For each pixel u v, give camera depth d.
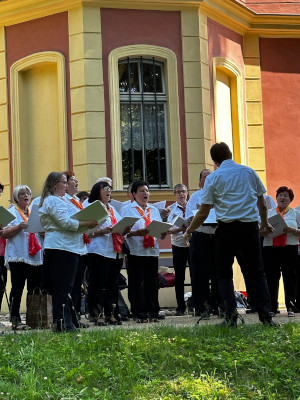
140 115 14.95
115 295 10.41
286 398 6.37
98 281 10.23
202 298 10.96
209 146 15.05
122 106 14.86
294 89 16.77
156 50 14.80
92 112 14.39
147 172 14.91
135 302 10.89
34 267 10.36
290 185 16.53
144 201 11.16
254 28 16.45
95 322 10.18
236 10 15.83
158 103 15.03
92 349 7.32
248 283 11.64
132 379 6.55
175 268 11.91
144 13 14.79
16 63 15.13
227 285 8.47
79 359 7.00
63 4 14.59
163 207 11.80
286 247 11.38
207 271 10.93
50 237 8.49
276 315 11.45
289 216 11.52
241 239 8.38
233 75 16.09
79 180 14.38
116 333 7.95
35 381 6.37
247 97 16.39
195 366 6.87
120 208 11.23
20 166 15.11
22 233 10.31
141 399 6.15
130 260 10.90
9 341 7.73
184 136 14.87
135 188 11.17
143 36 14.75
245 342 7.54
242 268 11.66
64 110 14.59
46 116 15.05
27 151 15.23
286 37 16.78
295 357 7.12
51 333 8.12
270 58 16.64
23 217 10.45
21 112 15.22
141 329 8.38
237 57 16.16
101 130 14.42
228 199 8.38
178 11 14.98
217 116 15.41
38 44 14.91
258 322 9.23
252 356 7.07
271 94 16.58
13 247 10.27
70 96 14.55
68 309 8.44
